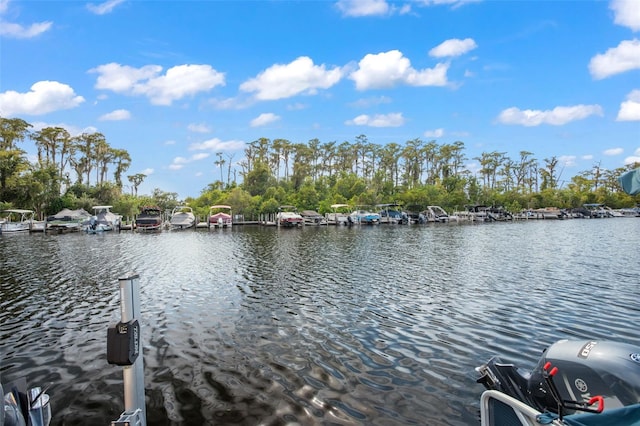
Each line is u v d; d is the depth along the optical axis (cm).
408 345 735
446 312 946
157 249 2497
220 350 718
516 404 283
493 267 1619
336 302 1055
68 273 1560
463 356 681
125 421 333
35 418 363
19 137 6044
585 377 349
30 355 704
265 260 1897
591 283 1268
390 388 570
